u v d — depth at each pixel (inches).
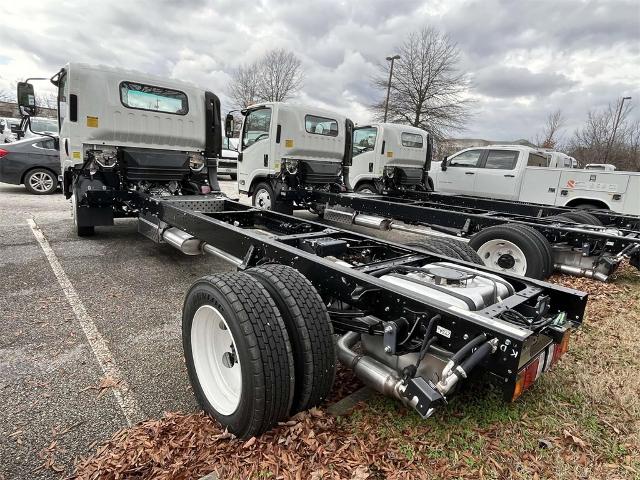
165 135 231.8
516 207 293.6
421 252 122.6
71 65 202.4
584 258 197.9
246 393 76.0
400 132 390.0
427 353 81.5
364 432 83.4
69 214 307.7
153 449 78.0
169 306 150.4
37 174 399.5
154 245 234.1
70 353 114.3
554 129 1379.2
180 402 95.2
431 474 73.9
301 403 83.2
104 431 84.5
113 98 212.8
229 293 79.0
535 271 176.1
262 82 1481.3
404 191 366.6
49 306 144.8
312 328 81.4
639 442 83.6
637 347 126.2
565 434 84.4
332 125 344.5
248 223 182.7
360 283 89.3
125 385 100.7
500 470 75.3
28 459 76.1
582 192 349.1
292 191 317.1
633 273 215.9
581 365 113.7
